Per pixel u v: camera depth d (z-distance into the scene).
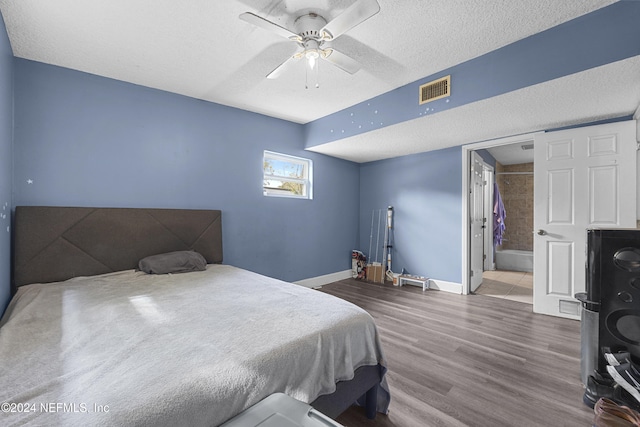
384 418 1.50
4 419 0.69
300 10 1.75
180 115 2.99
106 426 0.68
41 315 1.45
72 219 2.30
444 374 1.88
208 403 0.85
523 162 6.05
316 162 4.31
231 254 3.38
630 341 1.51
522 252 5.73
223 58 2.31
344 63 2.01
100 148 2.53
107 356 1.03
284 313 1.47
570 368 1.95
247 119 3.52
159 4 1.70
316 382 1.18
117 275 2.37
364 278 4.70
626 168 2.57
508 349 2.22
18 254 2.07
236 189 3.42
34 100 2.25
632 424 1.21
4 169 1.86
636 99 2.32
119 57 2.26
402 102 2.86
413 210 4.37
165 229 2.78
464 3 1.72
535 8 1.79
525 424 1.43
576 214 2.83
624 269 1.54
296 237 4.05
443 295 3.77
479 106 2.45
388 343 2.33
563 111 2.58
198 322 1.35
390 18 1.85
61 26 1.87
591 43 1.84
